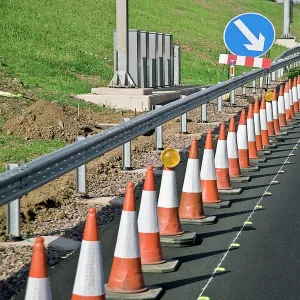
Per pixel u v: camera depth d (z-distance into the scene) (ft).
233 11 435.12
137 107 146.00
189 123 138.00
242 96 186.39
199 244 61.26
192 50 284.00
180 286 50.70
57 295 48.70
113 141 80.18
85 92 167.12
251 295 48.78
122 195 79.56
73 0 291.38
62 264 55.67
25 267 55.11
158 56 180.75
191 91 177.06
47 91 154.92
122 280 48.70
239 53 153.99
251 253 58.49
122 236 49.21
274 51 324.60
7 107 128.57
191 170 68.85
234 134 89.04
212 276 52.90
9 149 102.78
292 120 148.56
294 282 51.55
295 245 60.64
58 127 115.75
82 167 78.38
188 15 369.30
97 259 43.39
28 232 64.75
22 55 193.47
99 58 218.38
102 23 272.92
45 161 60.44
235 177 88.07
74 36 237.86
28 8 249.34
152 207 55.26
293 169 95.71
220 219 69.92
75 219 69.97
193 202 68.33
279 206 74.84
